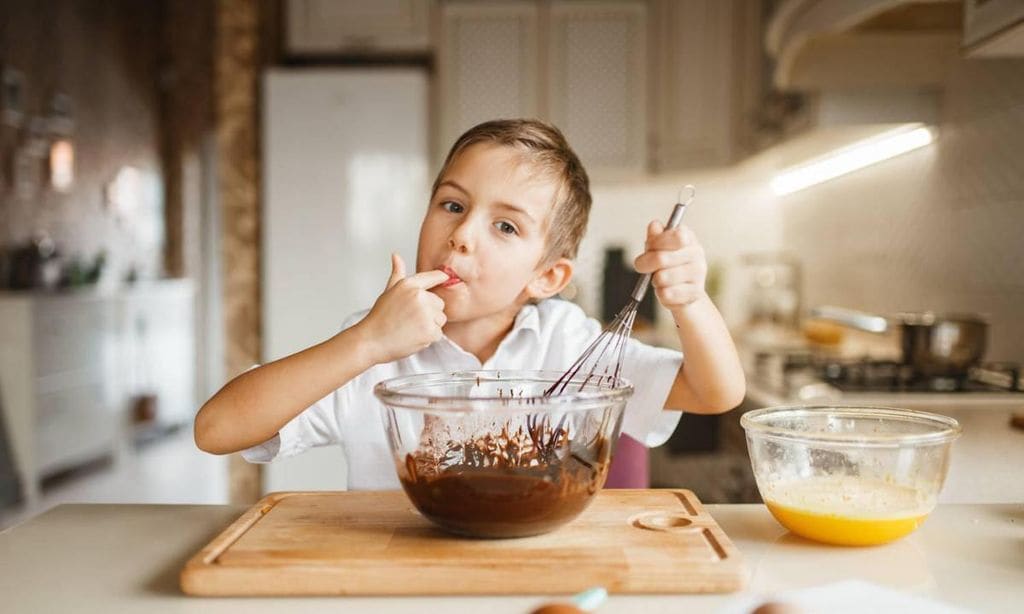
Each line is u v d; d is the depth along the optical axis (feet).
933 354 6.16
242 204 11.02
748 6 10.77
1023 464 3.86
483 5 11.47
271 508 2.74
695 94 11.14
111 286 18.11
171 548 2.56
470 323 3.53
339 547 2.31
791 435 2.60
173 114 21.90
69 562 2.43
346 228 10.77
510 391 2.78
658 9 11.44
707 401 3.25
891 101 7.34
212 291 22.11
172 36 21.85
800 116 7.84
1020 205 5.97
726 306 12.55
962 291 6.94
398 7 11.38
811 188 10.89
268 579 2.15
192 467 15.52
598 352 3.52
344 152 10.77
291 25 11.41
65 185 16.85
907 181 8.00
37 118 15.99
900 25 6.59
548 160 3.18
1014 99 6.05
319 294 10.75
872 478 2.56
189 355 20.81
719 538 2.36
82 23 17.81
